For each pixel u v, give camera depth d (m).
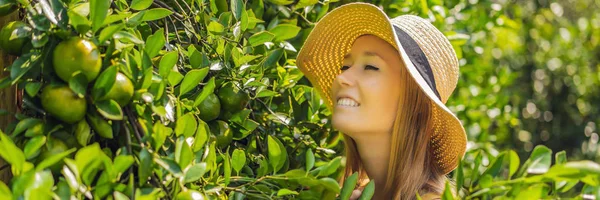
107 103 1.38
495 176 1.48
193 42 1.98
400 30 1.91
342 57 2.09
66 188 1.28
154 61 1.73
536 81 6.20
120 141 1.45
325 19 2.01
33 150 1.35
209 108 1.81
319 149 2.21
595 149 6.18
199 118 1.75
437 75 1.91
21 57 1.41
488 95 3.71
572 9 6.69
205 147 1.58
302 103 2.24
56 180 1.43
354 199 2.01
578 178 1.37
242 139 2.16
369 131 1.91
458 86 3.40
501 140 4.17
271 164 1.71
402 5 2.71
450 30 3.08
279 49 2.05
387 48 1.90
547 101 6.23
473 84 3.46
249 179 1.68
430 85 1.88
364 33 1.94
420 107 1.90
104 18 1.40
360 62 1.93
